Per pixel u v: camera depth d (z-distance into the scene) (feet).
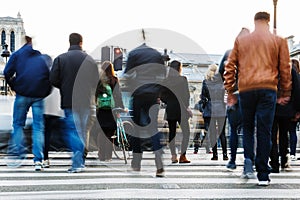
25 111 24.88
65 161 30.53
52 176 22.16
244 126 19.85
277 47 18.48
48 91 24.49
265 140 18.45
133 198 15.64
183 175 22.38
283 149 25.48
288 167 25.57
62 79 23.52
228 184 19.19
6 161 27.99
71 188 17.95
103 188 17.93
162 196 16.08
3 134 31.65
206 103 29.60
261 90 18.20
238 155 36.55
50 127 26.43
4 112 32.12
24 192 16.96
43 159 26.35
